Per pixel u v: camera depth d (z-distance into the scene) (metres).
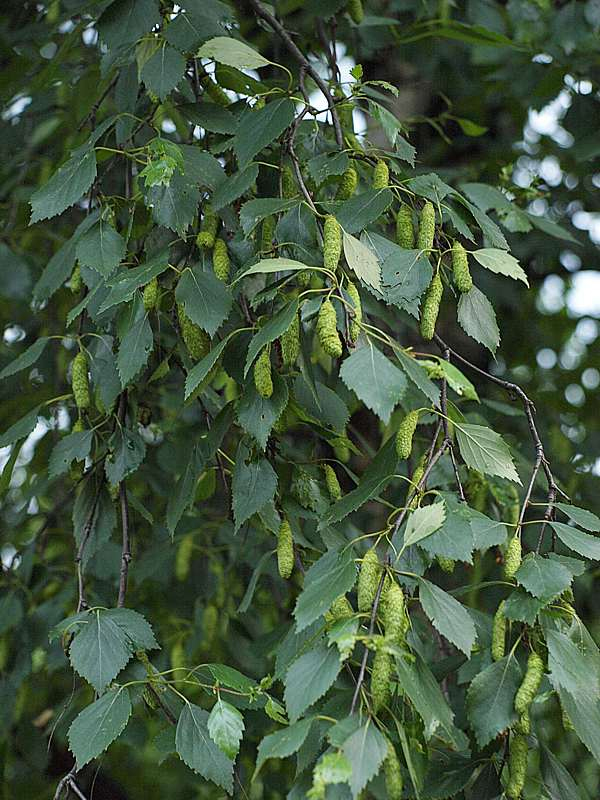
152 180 2.49
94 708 2.29
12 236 4.41
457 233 2.74
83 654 2.35
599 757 2.08
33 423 2.74
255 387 2.41
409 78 4.71
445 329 4.75
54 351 4.38
